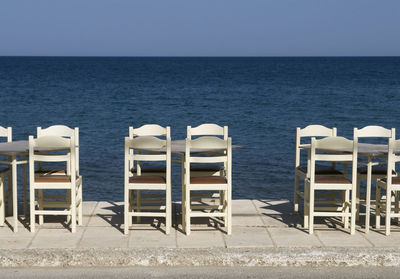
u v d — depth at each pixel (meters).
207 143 6.23
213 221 7.00
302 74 75.50
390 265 5.55
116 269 5.43
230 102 32.53
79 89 43.25
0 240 6.07
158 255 5.54
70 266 5.51
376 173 6.99
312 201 6.36
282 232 6.49
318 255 5.56
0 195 6.63
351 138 17.91
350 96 36.59
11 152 6.21
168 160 6.32
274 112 26.67
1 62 154.12
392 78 62.94
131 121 23.12
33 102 31.11
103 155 14.30
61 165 13.07
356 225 6.87
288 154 14.63
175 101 33.16
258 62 158.38
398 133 20.45
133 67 109.31
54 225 6.76
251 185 11.31
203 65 125.75
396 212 6.92
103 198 10.41
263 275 5.29
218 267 5.50
